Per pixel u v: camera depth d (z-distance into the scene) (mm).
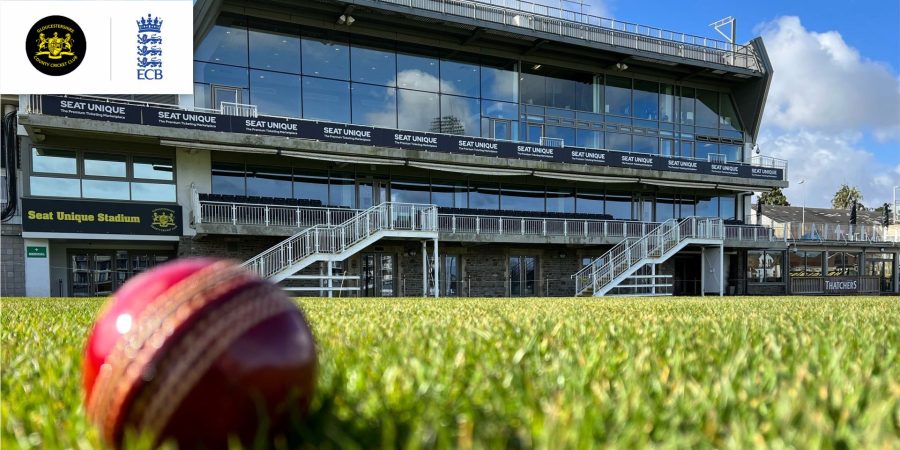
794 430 1579
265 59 20844
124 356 1524
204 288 1611
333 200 21859
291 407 1618
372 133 21188
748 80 30109
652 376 2463
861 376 2408
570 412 1769
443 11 22875
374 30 22688
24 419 1969
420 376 2449
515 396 2123
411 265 22844
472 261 23969
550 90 26391
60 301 11445
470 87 24562
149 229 18531
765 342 3686
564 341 3836
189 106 19406
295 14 21250
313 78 21625
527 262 25234
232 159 20250
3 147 17391
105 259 19031
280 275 16984
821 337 4070
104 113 17125
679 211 29000
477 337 4008
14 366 3076
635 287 23281
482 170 23219
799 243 31219
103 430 1567
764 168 29359
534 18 24703
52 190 17812
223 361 1499
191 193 19219
